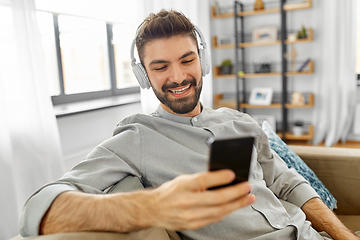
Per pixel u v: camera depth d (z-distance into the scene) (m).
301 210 1.02
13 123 1.71
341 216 1.36
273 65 3.90
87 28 2.76
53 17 2.37
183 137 0.96
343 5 3.33
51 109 1.86
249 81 4.04
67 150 2.15
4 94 1.62
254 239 0.85
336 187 1.40
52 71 2.42
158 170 0.88
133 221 0.54
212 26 4.08
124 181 0.82
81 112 2.12
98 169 0.80
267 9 3.78
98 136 2.41
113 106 2.42
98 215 0.59
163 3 2.84
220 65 4.05
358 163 1.36
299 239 0.92
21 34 1.73
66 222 0.62
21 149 1.75
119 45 3.17
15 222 1.65
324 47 3.48
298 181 1.12
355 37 3.38
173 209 0.46
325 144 3.55
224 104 3.91
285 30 3.57
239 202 0.45
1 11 1.66
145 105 2.64
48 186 0.70
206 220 0.45
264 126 1.55
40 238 0.58
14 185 1.65
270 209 0.95
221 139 0.44
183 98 0.92
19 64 1.72
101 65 2.99
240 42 3.96
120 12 2.68
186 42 0.88
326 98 3.54
